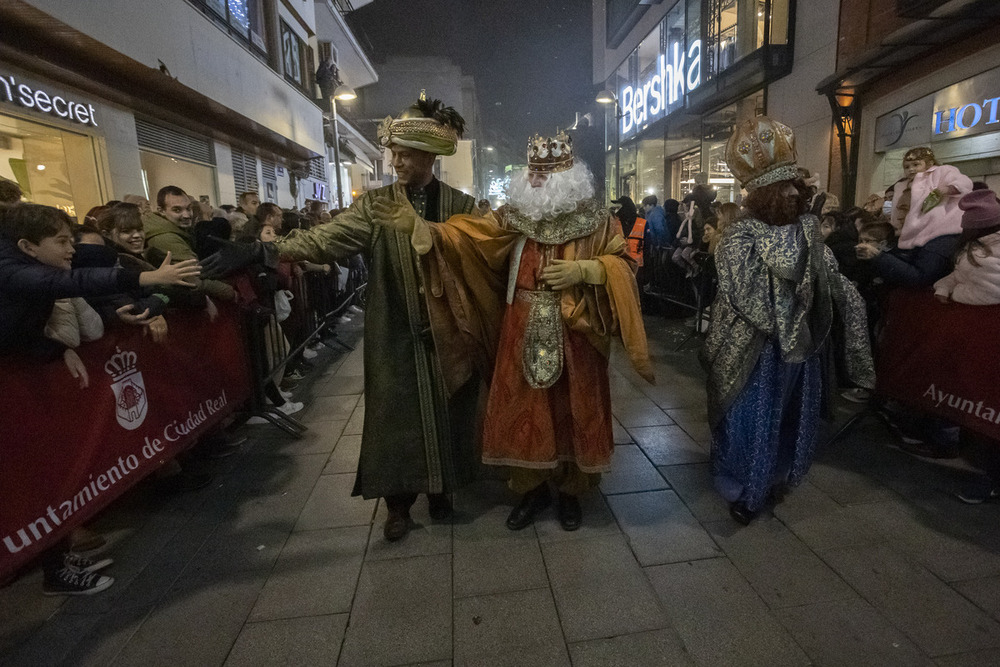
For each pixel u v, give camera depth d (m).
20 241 1.95
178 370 2.94
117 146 7.18
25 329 1.94
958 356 2.78
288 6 14.81
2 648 1.96
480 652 1.89
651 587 2.19
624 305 2.29
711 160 14.02
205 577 2.33
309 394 4.80
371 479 2.48
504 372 2.42
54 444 2.09
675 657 1.85
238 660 1.89
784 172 2.32
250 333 3.74
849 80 8.26
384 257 2.42
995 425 2.58
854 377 2.70
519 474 2.57
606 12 23.08
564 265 2.22
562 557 2.40
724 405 2.52
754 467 2.47
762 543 2.46
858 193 8.77
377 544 2.55
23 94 5.59
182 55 8.62
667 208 8.73
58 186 6.55
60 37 5.67
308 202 9.52
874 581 2.18
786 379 2.44
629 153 21.64
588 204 2.32
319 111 17.72
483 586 2.23
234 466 3.39
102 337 2.37
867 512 2.66
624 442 3.55
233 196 11.12
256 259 2.25
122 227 3.03
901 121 7.78
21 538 1.92
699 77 14.02
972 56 6.59
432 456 2.51
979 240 2.60
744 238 2.39
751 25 11.53
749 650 1.87
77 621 2.09
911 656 1.82
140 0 7.44
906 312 3.13
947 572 2.22
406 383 2.47
